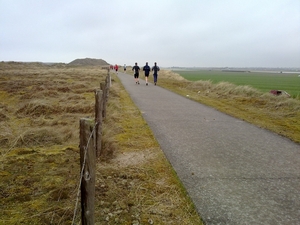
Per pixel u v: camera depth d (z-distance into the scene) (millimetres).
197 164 4938
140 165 4758
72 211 3295
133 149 5594
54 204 3480
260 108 11242
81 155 2650
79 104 10141
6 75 27469
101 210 3311
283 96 12906
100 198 3584
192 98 13891
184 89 19078
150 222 3117
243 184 4172
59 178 4203
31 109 9398
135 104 11406
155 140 6238
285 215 3344
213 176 4438
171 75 36219
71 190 3816
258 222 3180
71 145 5891
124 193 3748
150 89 18125
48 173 4391
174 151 5609
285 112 10219
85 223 2609
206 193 3854
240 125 8133
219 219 3221
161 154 5336
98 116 4961
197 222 3145
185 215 3283
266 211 3422
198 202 3598
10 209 3354
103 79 24125
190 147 5902
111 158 5059
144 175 4344
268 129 7648
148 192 3811
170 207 3447
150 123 8070
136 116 8836
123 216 3213
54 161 4906
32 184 4008
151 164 4812
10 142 6008
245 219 3232
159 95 14875
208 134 7023
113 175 4309
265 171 4695
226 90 15953
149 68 21406
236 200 3674
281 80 54625
